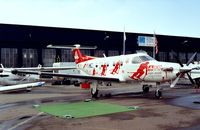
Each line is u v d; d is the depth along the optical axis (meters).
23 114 13.56
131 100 18.77
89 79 21.14
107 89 29.70
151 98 19.81
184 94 22.44
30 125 10.93
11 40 54.06
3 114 13.73
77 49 28.03
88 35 60.56
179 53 70.12
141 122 11.08
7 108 16.02
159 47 66.94
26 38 55.41
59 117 12.48
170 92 24.56
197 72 28.56
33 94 24.86
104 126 10.48
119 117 12.24
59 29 58.16
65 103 17.70
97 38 61.47
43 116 12.88
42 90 29.81
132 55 21.11
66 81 42.44
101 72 23.72
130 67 20.69
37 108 15.53
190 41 71.25
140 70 20.00
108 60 23.28
